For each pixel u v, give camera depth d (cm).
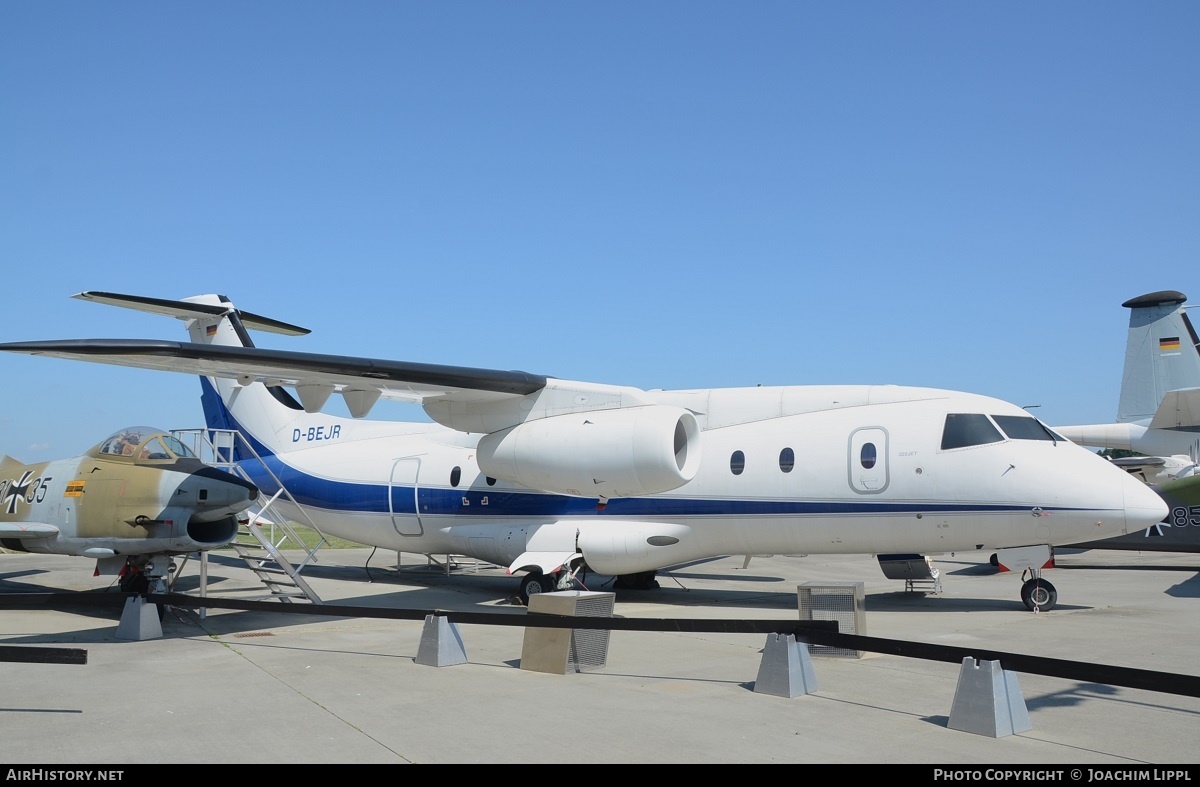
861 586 905
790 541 1309
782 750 559
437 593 1516
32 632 1076
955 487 1197
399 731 606
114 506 1189
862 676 789
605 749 563
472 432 1349
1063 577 1783
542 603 834
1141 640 973
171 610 1237
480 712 659
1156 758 539
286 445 1761
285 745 573
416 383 1188
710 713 654
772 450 1308
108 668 838
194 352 1027
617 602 1401
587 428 1205
